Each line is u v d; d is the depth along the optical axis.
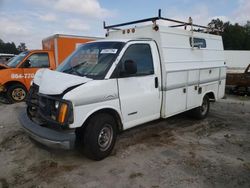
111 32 6.11
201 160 4.36
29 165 4.09
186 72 5.79
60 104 3.68
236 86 12.12
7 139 5.17
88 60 4.61
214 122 6.87
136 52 4.67
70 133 3.71
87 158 4.36
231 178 3.77
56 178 3.71
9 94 8.71
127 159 4.35
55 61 10.01
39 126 3.97
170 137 5.53
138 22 5.51
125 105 4.44
